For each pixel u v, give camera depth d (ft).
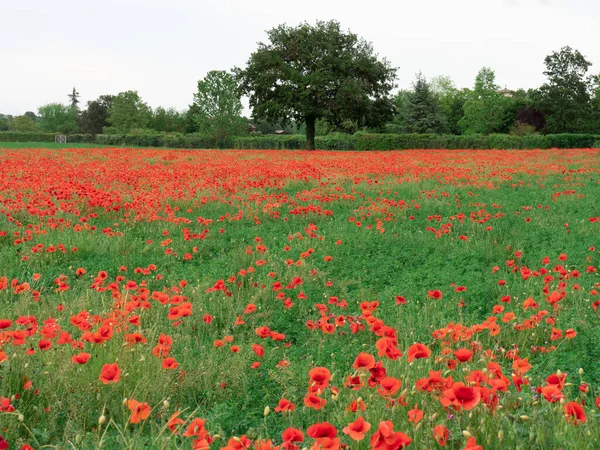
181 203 46.50
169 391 13.97
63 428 12.42
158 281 25.81
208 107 224.53
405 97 301.22
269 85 179.93
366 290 24.22
